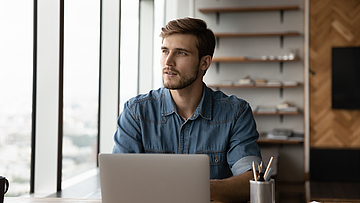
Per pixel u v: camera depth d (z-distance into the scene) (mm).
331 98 4883
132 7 4473
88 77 3561
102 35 3787
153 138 1550
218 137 1547
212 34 1494
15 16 2443
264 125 5043
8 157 2422
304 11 4914
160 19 5133
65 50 3080
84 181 3221
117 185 1049
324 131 4910
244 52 5055
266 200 1060
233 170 1458
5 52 2363
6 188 1177
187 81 1428
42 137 2656
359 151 4746
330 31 4883
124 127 1572
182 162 1021
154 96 1616
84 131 3557
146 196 1035
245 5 5035
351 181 4762
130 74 4465
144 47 5027
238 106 1589
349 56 4840
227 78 5094
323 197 3984
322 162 4828
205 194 1024
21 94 2531
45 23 2619
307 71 4867
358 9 4828
